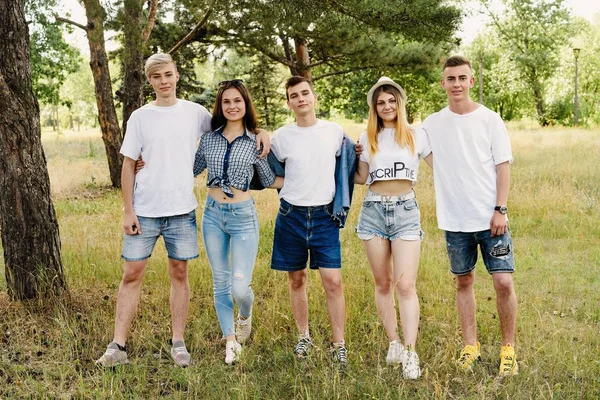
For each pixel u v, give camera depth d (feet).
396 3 33.47
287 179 12.42
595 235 23.81
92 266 18.34
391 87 12.01
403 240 12.05
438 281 17.83
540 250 21.93
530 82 124.98
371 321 14.15
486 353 12.88
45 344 12.98
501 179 11.60
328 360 11.78
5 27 13.84
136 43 36.52
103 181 42.50
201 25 39.50
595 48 118.11
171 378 11.61
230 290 12.95
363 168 12.59
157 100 12.37
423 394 10.50
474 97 133.69
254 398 10.39
